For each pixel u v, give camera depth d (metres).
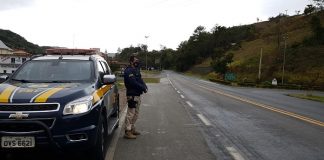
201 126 11.05
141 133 9.71
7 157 6.35
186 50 163.62
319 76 61.56
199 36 169.88
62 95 5.90
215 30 163.25
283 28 112.88
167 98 22.30
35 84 6.66
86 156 6.30
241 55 98.31
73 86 6.52
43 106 5.67
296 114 15.00
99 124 6.27
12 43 113.44
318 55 69.81
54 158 6.61
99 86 7.12
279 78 66.88
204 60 148.50
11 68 53.09
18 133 5.54
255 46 105.44
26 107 5.62
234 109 16.28
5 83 6.85
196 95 25.75
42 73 7.31
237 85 55.25
